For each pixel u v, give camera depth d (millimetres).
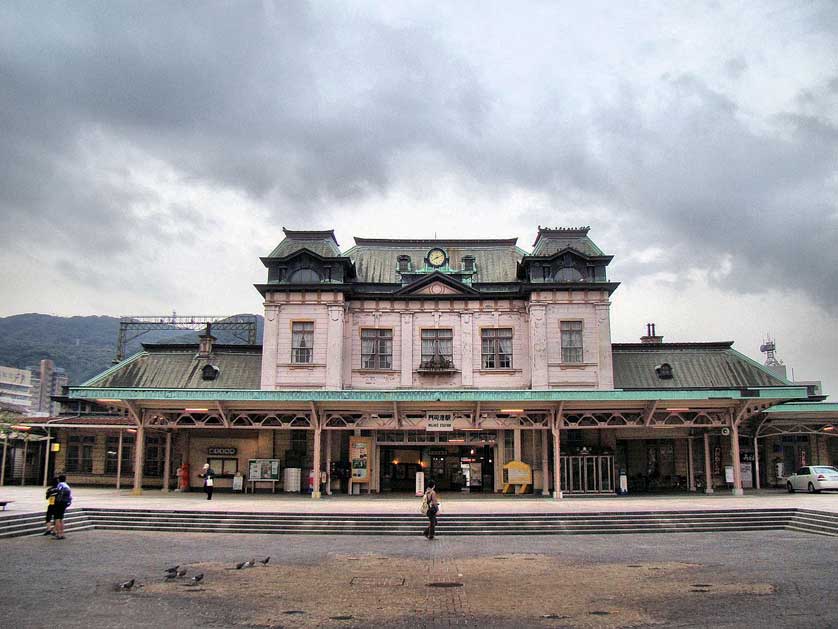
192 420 40688
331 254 45688
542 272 44875
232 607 14617
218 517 28609
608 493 40031
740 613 13938
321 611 14336
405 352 44688
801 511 28953
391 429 40625
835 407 44250
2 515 25750
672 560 20688
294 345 44125
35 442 50625
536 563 20328
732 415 39281
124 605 14680
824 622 13180
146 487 47531
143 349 47500
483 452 44688
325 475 40312
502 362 44719
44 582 16953
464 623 13375
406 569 19328
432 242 49312
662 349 46469
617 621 13438
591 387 43219
